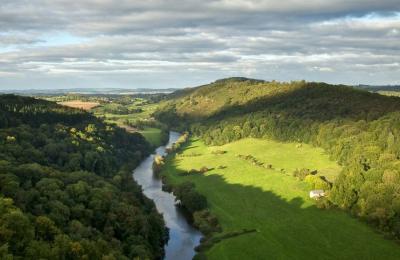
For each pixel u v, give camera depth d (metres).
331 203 141.00
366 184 134.75
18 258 72.62
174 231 133.62
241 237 123.19
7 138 143.12
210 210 147.25
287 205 146.88
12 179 101.12
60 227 91.12
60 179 119.00
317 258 108.06
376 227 122.31
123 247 98.25
